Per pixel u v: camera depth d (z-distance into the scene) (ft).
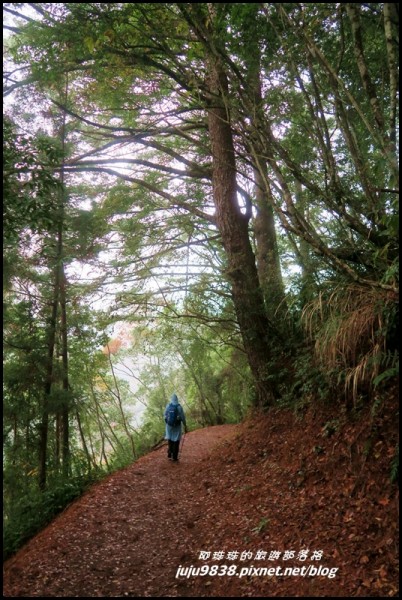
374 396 18.24
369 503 14.30
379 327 18.01
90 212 41.06
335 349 19.77
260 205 38.93
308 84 22.57
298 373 23.93
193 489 24.75
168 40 26.76
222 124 31.27
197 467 29.60
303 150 24.17
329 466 17.62
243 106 20.79
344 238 23.41
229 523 18.07
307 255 28.45
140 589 14.44
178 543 17.85
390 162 13.58
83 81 36.73
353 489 15.39
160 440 51.55
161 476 29.04
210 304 43.98
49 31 25.90
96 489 25.81
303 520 15.55
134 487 26.35
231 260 30.94
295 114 20.92
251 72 20.47
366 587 11.25
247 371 51.80
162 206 45.42
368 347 18.80
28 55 31.14
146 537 18.89
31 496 29.50
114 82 35.47
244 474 22.98
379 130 14.03
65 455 36.29
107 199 44.68
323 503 15.88
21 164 20.08
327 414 20.95
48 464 37.45
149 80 35.99
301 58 18.85
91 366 47.98
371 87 14.23
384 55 19.25
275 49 19.11
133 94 37.35
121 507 22.66
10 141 19.60
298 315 27.30
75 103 39.73
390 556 11.86
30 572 15.65
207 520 19.36
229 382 59.98
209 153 36.37
